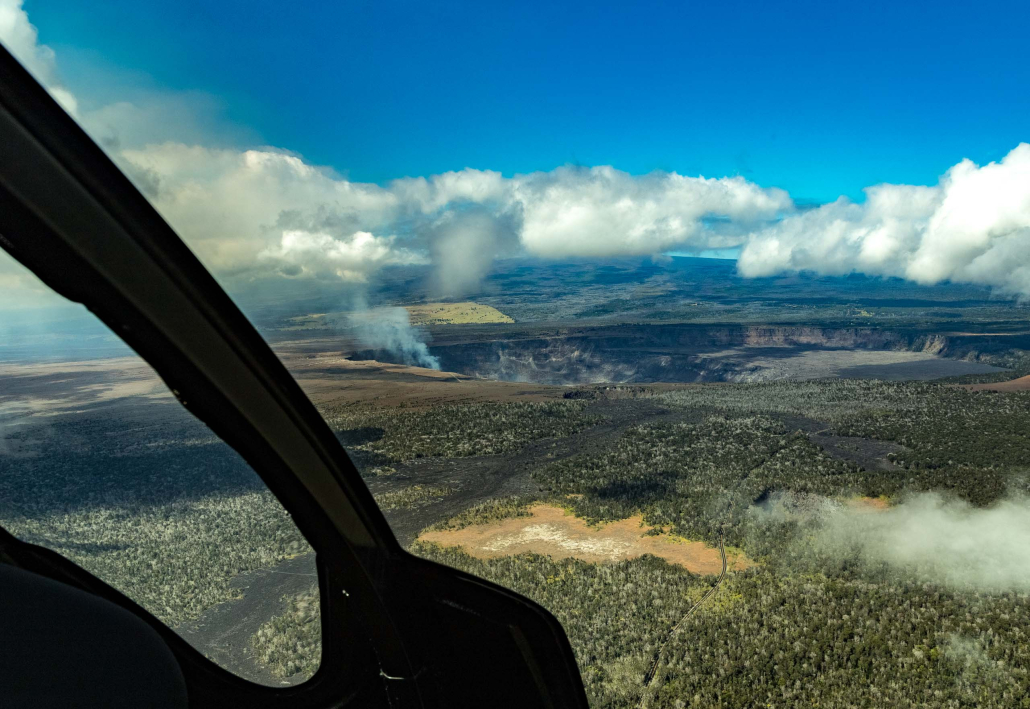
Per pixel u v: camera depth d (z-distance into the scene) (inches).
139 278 62.4
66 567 83.8
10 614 49.4
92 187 57.1
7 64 50.1
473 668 86.4
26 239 53.5
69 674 50.6
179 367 68.9
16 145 50.6
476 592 86.0
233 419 74.7
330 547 84.8
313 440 81.4
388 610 87.0
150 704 55.9
